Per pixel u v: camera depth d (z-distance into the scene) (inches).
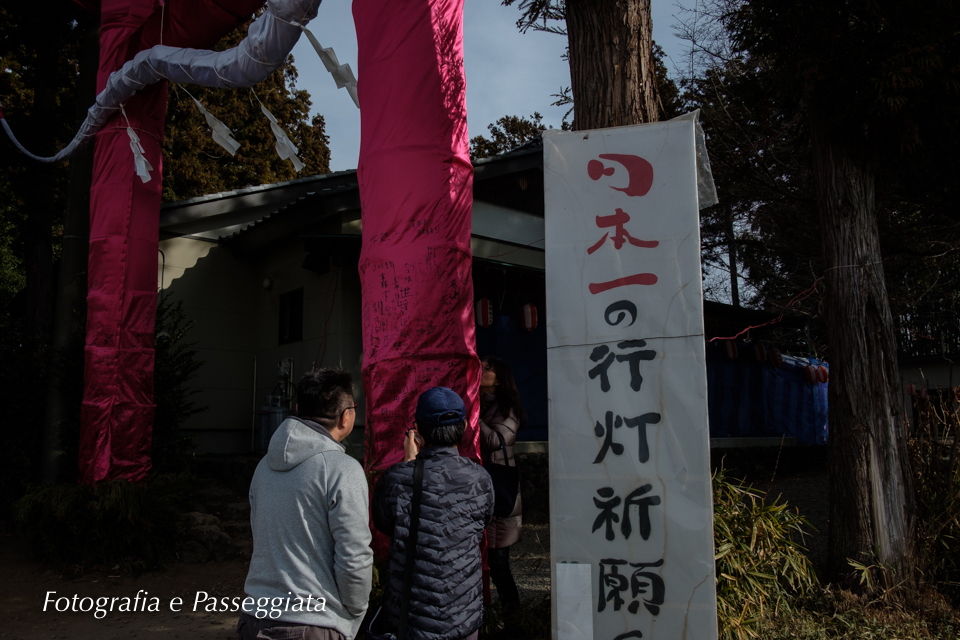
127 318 258.7
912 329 529.3
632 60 159.2
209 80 216.4
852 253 196.5
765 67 302.7
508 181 453.7
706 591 103.7
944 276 460.4
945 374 711.1
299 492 85.5
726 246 614.9
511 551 271.9
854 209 198.2
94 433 251.4
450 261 140.6
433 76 143.1
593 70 161.0
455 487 93.5
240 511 303.0
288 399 382.6
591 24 162.1
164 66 226.1
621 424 110.2
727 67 386.0
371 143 145.7
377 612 92.7
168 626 187.5
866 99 192.4
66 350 281.0
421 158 140.9
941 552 191.0
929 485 200.2
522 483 342.6
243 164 674.2
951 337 639.1
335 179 467.5
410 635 86.4
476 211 427.2
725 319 489.4
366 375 143.0
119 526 241.9
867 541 183.2
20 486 287.0
